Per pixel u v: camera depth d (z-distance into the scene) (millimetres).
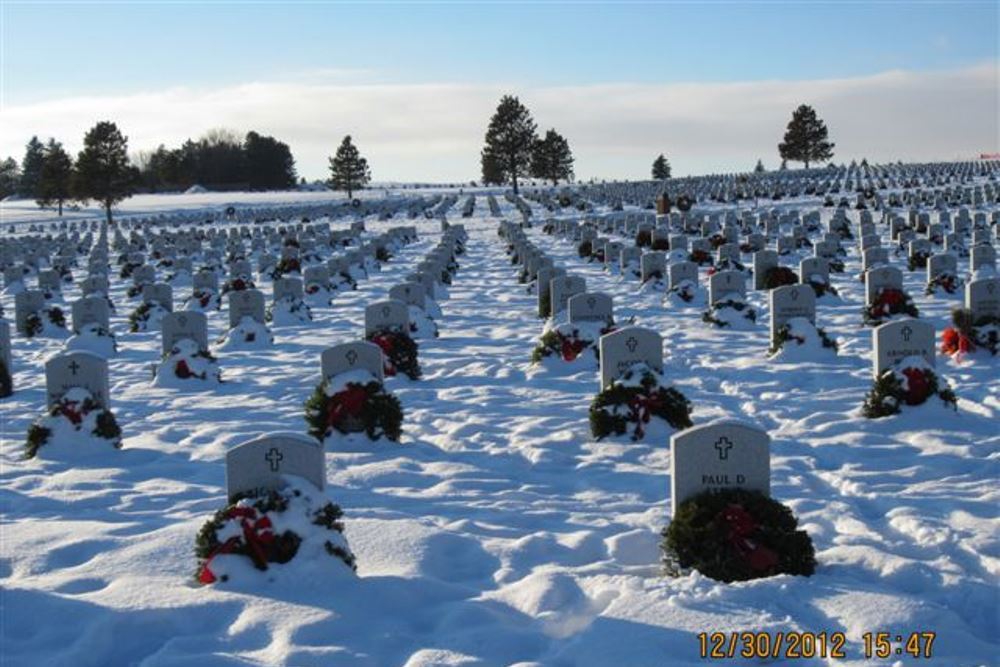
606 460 11273
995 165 107750
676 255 34594
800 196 76500
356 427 12102
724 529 7344
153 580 7477
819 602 6734
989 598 6895
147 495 10336
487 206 88562
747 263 34219
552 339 16922
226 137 175000
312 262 39375
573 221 56344
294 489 7574
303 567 7211
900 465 10703
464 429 12875
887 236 42344
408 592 7195
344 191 136000
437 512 9547
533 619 6875
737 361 16906
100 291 29250
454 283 32656
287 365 18375
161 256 45875
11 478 11250
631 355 12789
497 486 10430
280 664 6145
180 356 16734
